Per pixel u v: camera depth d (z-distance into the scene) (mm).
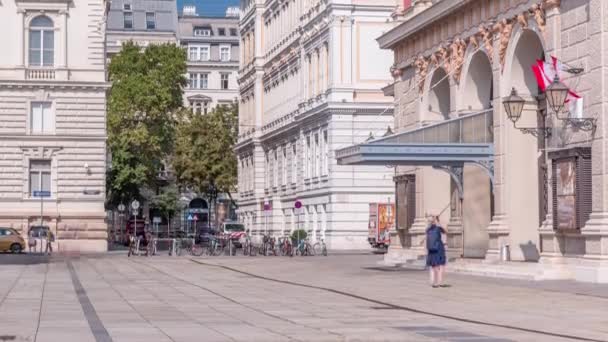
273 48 98562
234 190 115500
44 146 71125
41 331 19797
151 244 67812
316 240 80438
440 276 32469
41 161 71438
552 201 34469
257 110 103500
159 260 57656
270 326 20797
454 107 43969
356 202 75812
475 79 43156
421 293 29812
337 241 75625
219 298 28797
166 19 157000
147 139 93562
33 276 40188
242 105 112438
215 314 23703
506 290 30125
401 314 23594
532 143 38500
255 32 104938
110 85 72188
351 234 75750
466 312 23719
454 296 28469
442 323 21375
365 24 76688
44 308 25359
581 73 33062
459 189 42375
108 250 75562
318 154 80625
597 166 32062
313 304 26547
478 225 41906
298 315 23406
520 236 38531
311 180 82500
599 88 31984
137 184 95125
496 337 18641
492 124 40156
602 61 31875
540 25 35719
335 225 75688
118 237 104125
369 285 33688
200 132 113188
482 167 39938
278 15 97062
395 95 52969
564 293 28531
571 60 33750
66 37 71812
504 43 38812
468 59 42750
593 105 32312
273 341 18109
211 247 69312
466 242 42438
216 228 113188
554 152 34250
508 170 38562
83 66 71938
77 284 35188
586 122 32375
